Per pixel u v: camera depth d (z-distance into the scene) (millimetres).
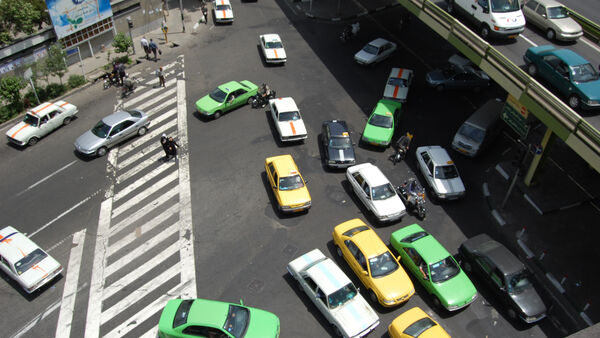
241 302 15523
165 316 14641
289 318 15938
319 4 39000
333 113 26578
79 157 23312
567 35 21703
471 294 16172
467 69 28828
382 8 38469
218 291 16891
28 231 19328
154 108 26828
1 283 17281
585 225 20156
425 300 16891
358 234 17500
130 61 31078
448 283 16297
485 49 19656
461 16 23828
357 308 15266
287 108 24453
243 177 22109
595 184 22234
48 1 27062
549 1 22859
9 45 26594
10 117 26000
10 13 26844
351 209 20609
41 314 16203
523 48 21625
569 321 16344
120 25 33000
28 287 16312
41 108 24500
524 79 17797
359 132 25281
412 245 17312
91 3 29859
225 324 14062
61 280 17375
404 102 26891
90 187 21547
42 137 24516
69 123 25609
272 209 20453
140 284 17188
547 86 18969
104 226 19609
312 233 19328
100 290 17016
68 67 30438
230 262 18000
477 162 23688
